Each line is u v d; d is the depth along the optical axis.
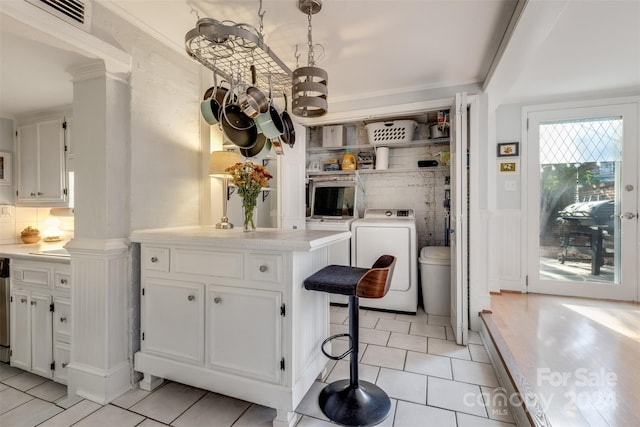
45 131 2.76
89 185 1.82
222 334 1.67
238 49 1.68
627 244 3.19
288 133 2.00
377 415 1.59
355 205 3.69
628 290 3.20
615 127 3.24
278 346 1.55
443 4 1.73
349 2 1.70
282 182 3.04
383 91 2.98
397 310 3.19
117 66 1.79
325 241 1.66
